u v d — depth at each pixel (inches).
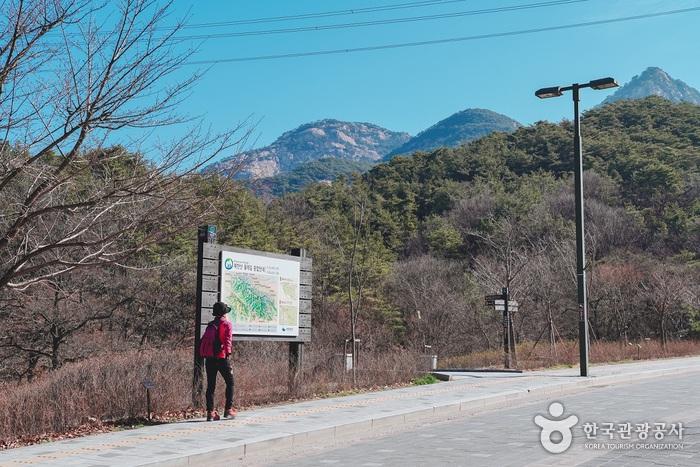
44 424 434.3
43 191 402.3
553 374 828.6
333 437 427.8
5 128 387.2
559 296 1637.6
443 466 326.0
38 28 381.7
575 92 817.5
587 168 3257.9
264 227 1748.3
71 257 520.7
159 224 441.4
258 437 389.7
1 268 470.6
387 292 1889.8
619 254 2193.7
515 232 1967.3
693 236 2461.9
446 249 2409.0
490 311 1641.2
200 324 527.2
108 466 317.1
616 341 1513.3
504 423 470.6
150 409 478.3
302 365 638.5
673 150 3280.0
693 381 780.0
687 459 329.4
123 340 1137.4
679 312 1752.0
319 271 1694.1
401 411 494.0
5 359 1075.9
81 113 394.3
